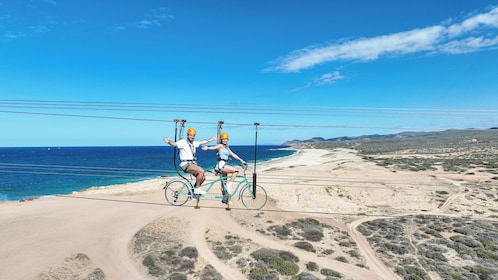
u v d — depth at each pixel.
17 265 12.02
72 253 13.33
